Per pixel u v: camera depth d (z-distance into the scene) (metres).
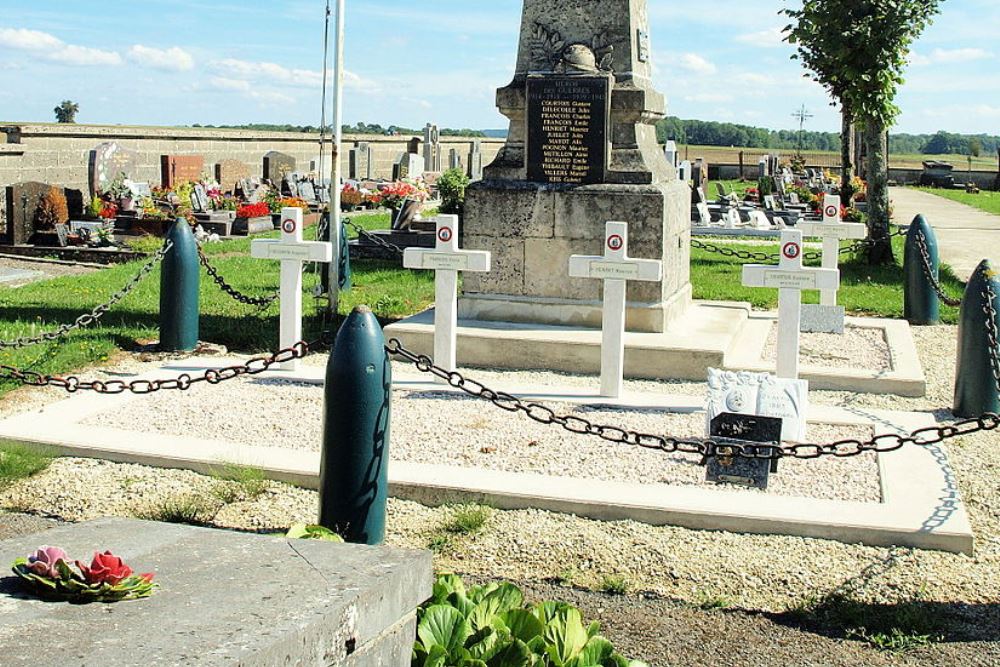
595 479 7.12
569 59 11.26
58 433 7.93
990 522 6.67
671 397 9.39
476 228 11.59
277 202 25.58
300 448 7.78
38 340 9.73
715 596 5.63
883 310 14.46
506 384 9.90
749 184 54.62
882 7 18.77
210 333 11.91
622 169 11.26
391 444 7.88
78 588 2.96
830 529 6.28
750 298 15.06
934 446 7.96
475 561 6.02
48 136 25.58
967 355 8.90
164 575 3.21
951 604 5.54
